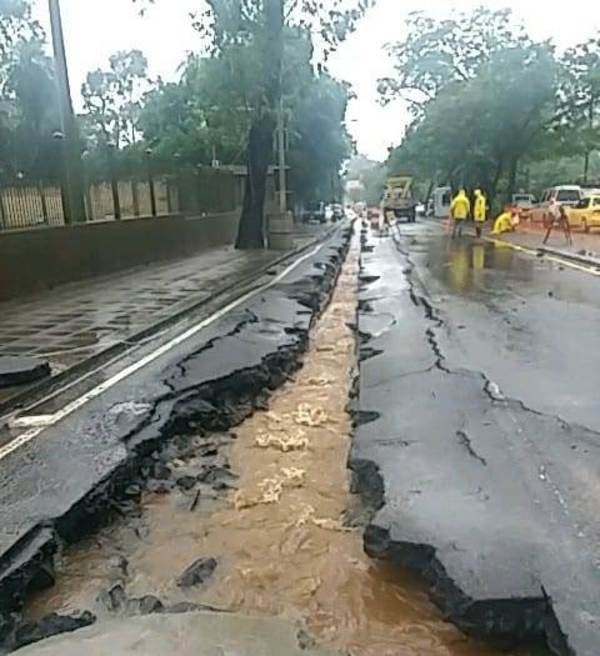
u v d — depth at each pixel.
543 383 6.83
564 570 3.42
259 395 7.37
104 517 4.56
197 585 3.77
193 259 21.69
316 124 46.28
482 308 11.61
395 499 4.29
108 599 3.63
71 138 15.90
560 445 5.14
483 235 32.75
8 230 13.48
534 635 3.17
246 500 4.80
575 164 64.94
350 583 3.72
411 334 9.43
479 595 3.26
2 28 25.75
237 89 22.33
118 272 17.66
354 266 21.34
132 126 51.00
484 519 3.98
